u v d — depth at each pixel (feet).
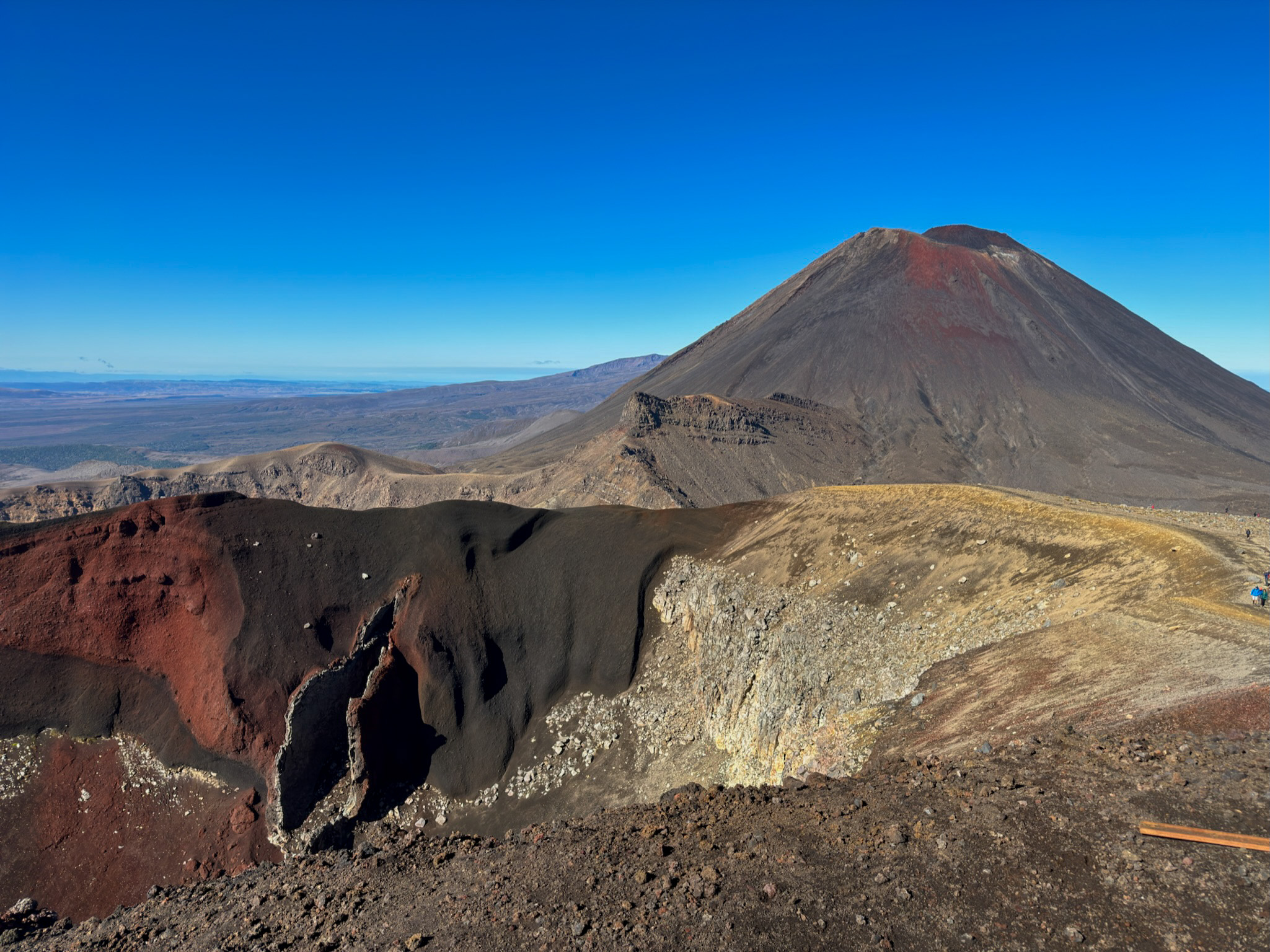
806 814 57.52
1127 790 49.26
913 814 52.65
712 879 48.78
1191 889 38.29
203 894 76.95
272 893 70.69
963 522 142.72
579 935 46.14
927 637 114.83
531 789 160.56
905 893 42.88
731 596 165.27
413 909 57.77
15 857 146.61
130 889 146.00
